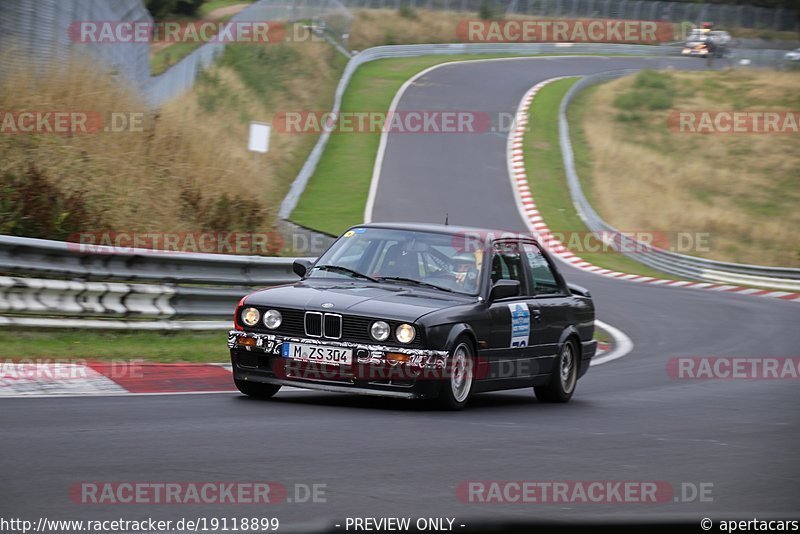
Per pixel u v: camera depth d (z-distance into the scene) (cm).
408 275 3148
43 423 2331
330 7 18725
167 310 4247
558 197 12769
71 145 5781
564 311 3525
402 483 1939
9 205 4672
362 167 12688
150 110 6944
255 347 2911
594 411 3244
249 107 11225
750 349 5556
